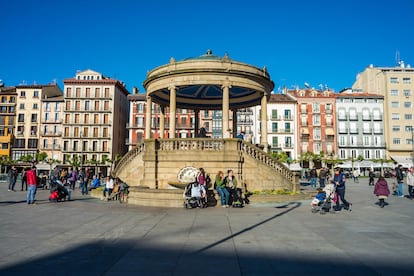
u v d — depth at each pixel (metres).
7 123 82.56
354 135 80.06
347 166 76.38
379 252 7.68
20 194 24.52
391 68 86.06
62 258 7.14
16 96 83.12
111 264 6.70
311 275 6.06
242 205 16.89
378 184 16.78
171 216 13.23
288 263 6.79
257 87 23.86
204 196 16.00
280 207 16.39
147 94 25.73
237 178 20.27
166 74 23.16
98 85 80.12
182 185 19.39
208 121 80.00
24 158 76.81
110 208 15.84
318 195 14.59
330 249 7.94
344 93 84.56
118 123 83.69
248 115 79.50
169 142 21.52
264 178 21.09
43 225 11.13
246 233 9.82
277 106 80.06
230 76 22.72
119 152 84.25
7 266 6.56
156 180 21.09
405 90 81.44
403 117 80.75
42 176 31.36
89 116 79.62
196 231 10.12
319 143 79.44
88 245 8.32
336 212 14.62
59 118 81.50
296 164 76.38
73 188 30.41
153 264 6.70
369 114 80.69
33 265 6.62
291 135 79.31
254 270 6.33
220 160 20.41
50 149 80.81
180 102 29.70
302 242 8.67
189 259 7.08
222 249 7.93
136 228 10.60
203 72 22.50
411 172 20.95
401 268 6.47
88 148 78.94
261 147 24.33
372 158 79.25
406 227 10.90
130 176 23.39
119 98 84.50
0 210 15.10
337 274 6.12
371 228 10.70
